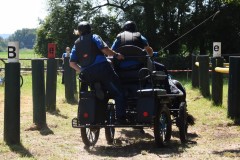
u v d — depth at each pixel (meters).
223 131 10.44
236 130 10.52
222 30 43.16
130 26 9.13
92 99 8.30
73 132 10.34
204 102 15.14
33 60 10.67
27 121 11.42
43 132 10.19
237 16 42.12
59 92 19.19
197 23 43.56
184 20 44.09
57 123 11.34
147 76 8.33
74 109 14.16
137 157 7.82
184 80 27.23
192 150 8.39
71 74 15.74
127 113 8.58
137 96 8.36
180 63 36.12
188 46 45.84
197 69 19.09
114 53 8.34
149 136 10.22
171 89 9.32
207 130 10.59
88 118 8.27
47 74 13.21
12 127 8.61
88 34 8.30
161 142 8.54
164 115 8.85
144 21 44.75
